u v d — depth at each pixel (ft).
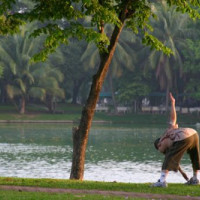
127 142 361.71
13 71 638.12
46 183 114.01
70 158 267.39
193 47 639.76
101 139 385.29
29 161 253.85
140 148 322.34
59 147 322.14
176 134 107.24
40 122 625.41
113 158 270.87
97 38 125.90
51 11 134.21
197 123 623.36
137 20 149.48
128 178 203.82
